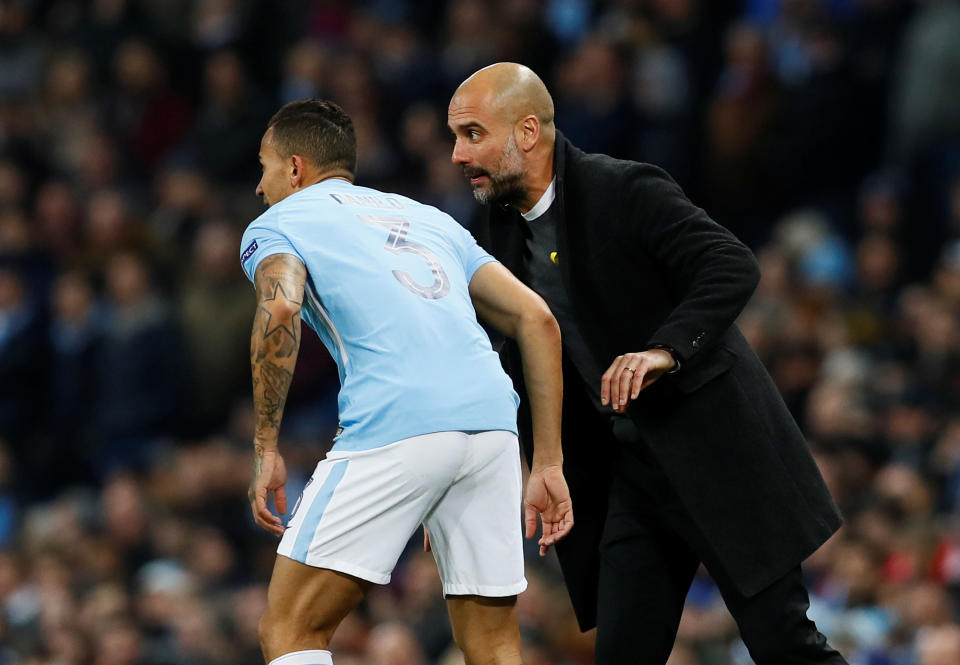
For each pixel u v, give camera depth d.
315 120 15.81
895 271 38.84
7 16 54.03
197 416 43.19
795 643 15.52
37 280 46.44
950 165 41.00
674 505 16.16
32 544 39.47
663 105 43.56
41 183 50.31
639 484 16.50
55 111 51.66
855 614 29.17
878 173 43.12
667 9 45.69
